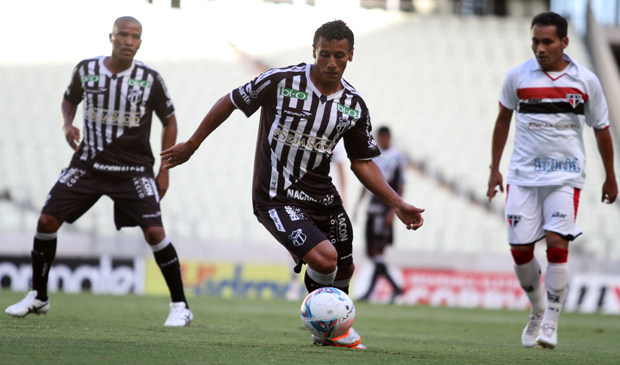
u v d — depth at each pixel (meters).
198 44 68.12
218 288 39.47
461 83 68.62
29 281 37.50
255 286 39.78
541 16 17.14
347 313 13.70
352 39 13.09
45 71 62.72
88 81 17.78
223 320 21.67
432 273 41.00
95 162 17.73
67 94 18.56
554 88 17.22
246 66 67.06
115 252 39.50
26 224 47.97
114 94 17.70
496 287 41.34
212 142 58.84
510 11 77.38
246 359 11.11
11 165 52.59
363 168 14.13
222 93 64.31
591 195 57.19
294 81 13.61
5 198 49.56
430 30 74.25
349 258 14.57
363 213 53.69
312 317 13.68
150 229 17.69
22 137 55.91
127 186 17.81
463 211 55.97
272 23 71.25
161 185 18.55
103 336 13.91
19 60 63.00
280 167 13.73
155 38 67.56
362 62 69.62
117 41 17.53
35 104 59.38
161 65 65.62
